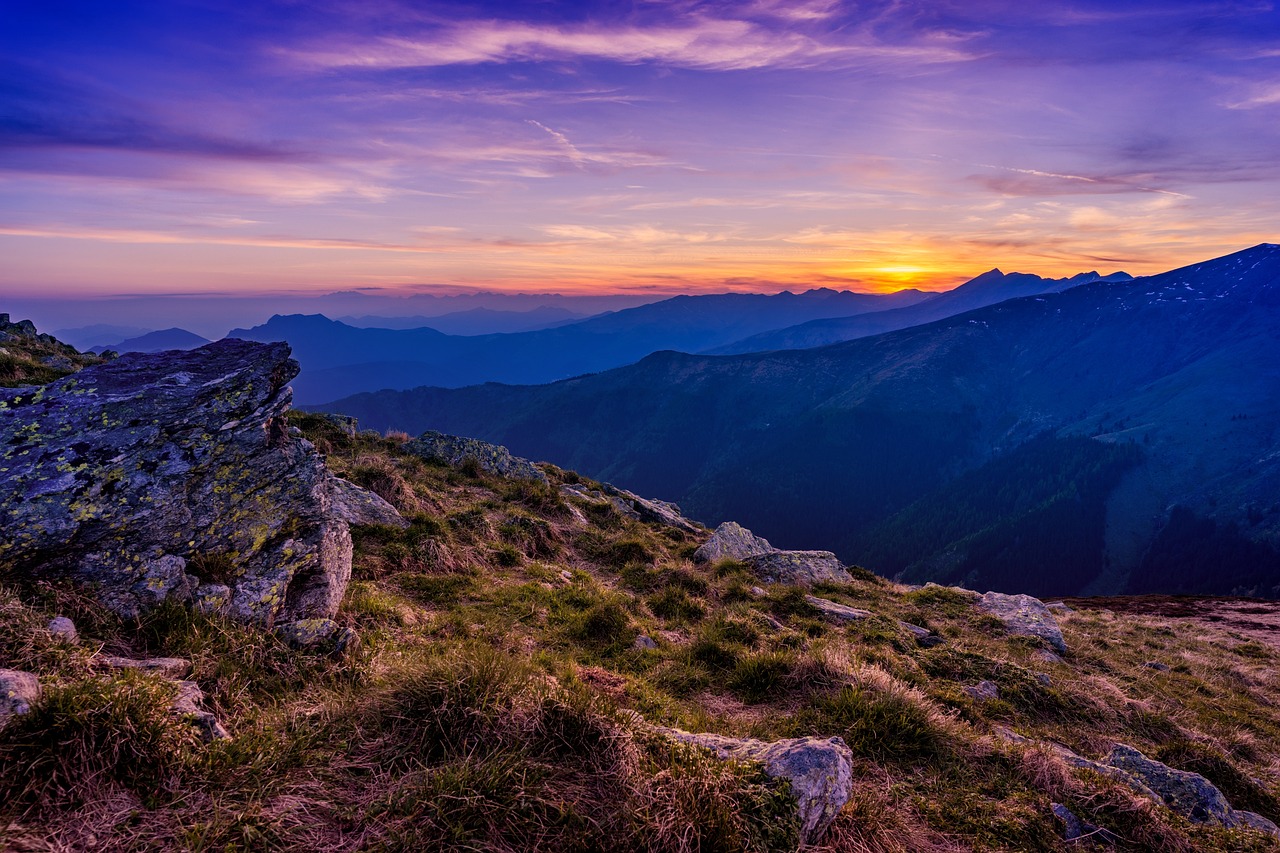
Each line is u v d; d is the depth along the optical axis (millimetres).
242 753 4227
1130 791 6926
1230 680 19156
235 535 6879
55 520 5770
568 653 10055
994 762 7465
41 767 3520
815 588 20219
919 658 12789
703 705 8773
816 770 5102
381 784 4285
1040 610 20281
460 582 12352
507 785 4242
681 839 4113
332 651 6648
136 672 4598
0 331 22859
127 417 6762
